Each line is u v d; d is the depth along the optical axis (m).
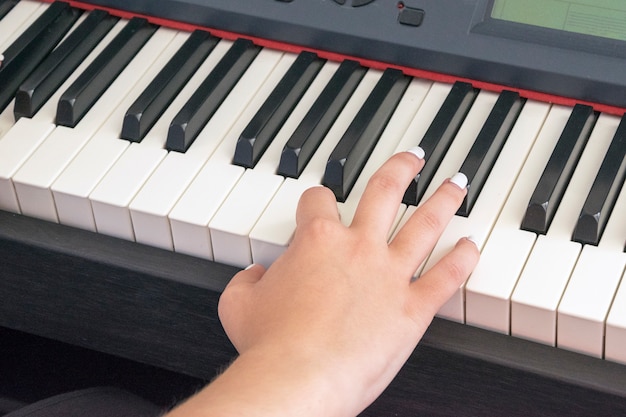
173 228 0.92
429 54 0.98
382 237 0.85
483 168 0.92
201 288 0.92
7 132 0.97
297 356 0.80
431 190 0.92
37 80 0.99
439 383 0.90
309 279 0.83
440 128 0.94
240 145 0.94
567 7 0.96
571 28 0.96
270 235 0.89
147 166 0.94
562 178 0.90
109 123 0.97
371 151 0.95
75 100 0.97
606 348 0.85
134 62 1.02
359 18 0.99
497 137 0.93
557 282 0.86
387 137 0.95
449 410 0.91
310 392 0.79
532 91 0.96
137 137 0.96
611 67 0.94
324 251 0.84
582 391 0.86
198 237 0.92
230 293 0.86
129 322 0.97
